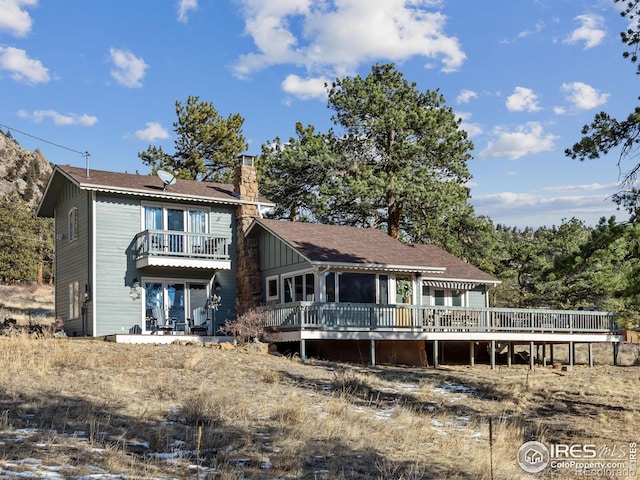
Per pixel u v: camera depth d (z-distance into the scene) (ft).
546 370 99.25
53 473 33.19
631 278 57.16
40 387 54.24
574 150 59.98
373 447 46.73
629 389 80.53
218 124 178.81
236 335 97.60
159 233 96.17
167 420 48.52
